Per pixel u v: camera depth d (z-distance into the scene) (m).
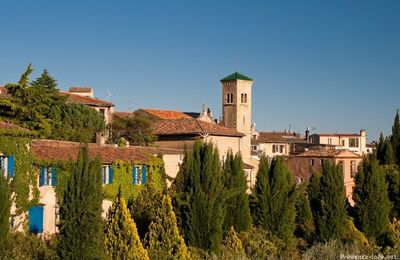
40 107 69.81
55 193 44.25
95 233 30.88
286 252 41.97
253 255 39.12
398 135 68.12
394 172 55.62
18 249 33.22
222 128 89.31
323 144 149.38
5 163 41.00
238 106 130.25
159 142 86.69
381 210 50.25
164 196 34.78
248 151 102.25
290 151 140.62
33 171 42.88
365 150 163.38
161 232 34.19
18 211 41.34
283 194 45.91
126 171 51.19
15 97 69.31
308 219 51.97
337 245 44.12
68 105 77.62
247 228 43.53
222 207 41.03
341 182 48.31
